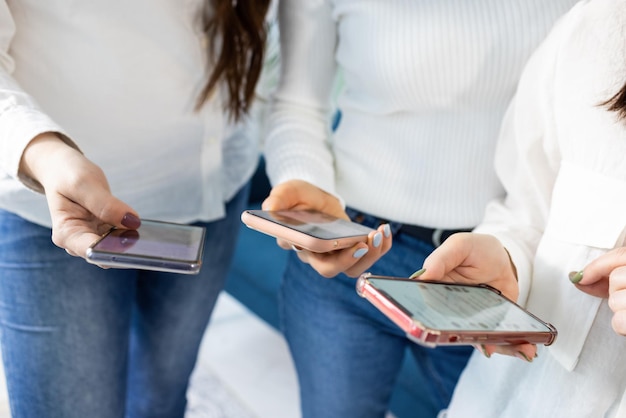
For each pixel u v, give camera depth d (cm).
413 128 87
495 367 70
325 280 95
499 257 65
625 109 59
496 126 84
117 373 94
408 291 55
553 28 70
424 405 135
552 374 65
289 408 164
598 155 63
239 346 193
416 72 82
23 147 66
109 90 85
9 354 88
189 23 90
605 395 61
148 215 98
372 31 85
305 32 97
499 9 78
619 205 61
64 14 80
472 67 80
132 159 92
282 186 80
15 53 83
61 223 64
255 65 97
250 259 185
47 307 85
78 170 63
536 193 73
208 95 92
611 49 62
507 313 57
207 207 101
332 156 99
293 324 102
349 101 95
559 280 65
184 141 95
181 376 113
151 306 106
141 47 86
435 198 87
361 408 97
